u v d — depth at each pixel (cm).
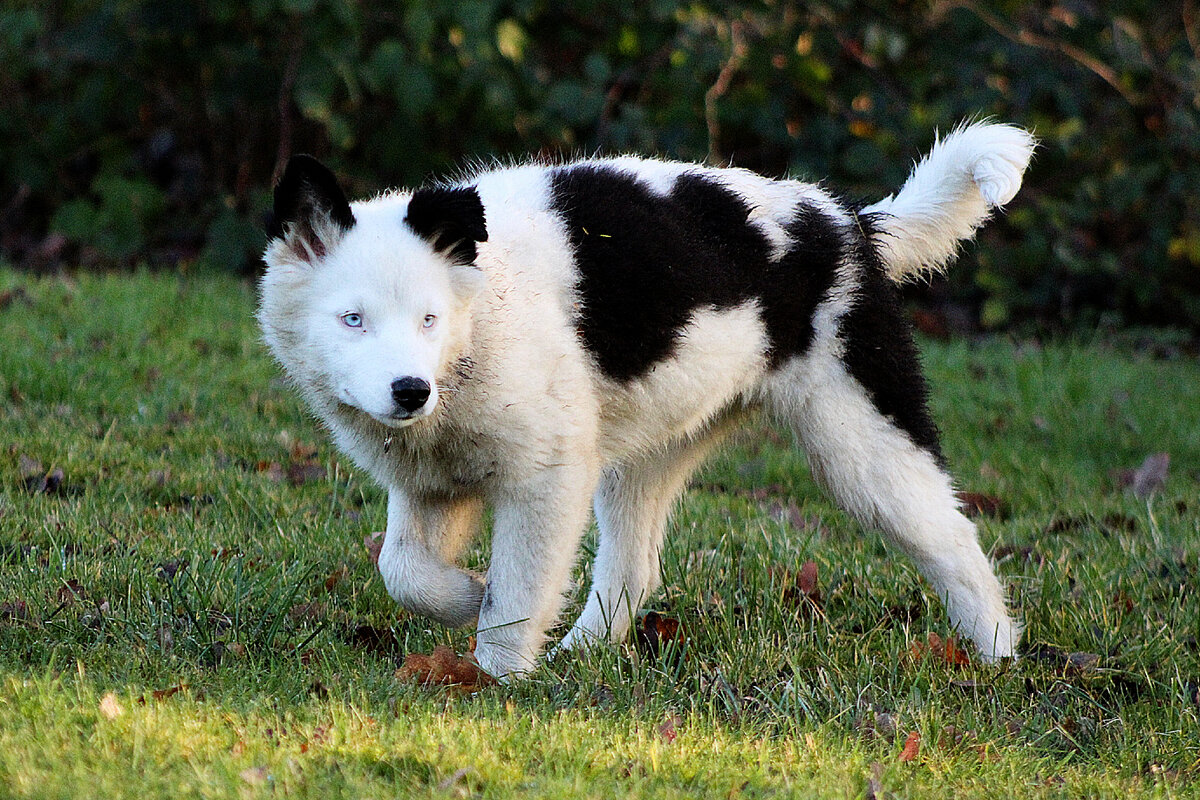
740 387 789
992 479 1240
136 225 1741
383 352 623
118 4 1691
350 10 1619
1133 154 1977
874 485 803
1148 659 817
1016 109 1900
